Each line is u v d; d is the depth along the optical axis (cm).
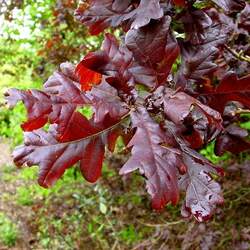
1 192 181
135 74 37
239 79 38
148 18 36
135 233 133
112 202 142
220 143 48
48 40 145
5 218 163
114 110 36
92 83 38
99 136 36
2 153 217
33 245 149
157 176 31
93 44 146
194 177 37
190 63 40
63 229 149
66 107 34
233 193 105
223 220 105
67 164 36
